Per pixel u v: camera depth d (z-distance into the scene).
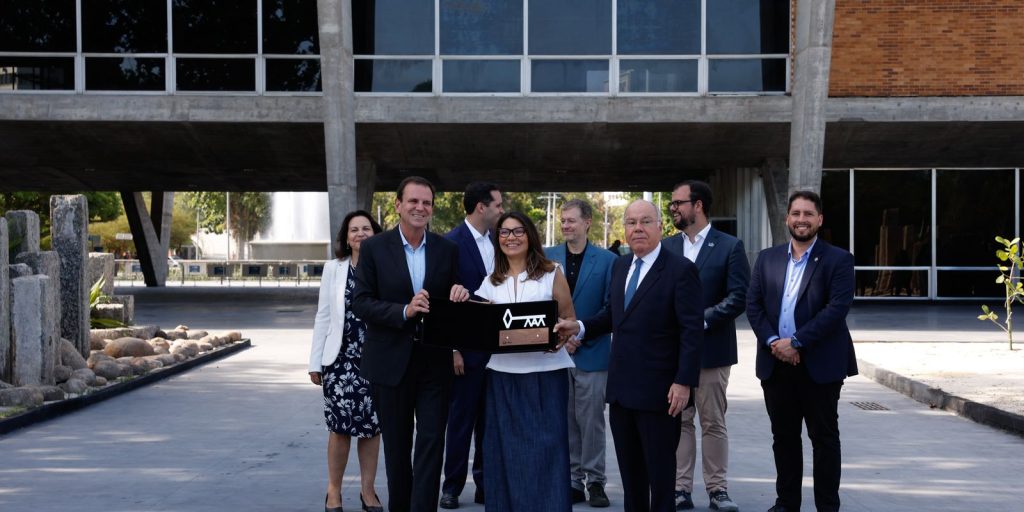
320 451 8.02
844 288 5.85
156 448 8.10
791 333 5.99
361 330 6.13
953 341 16.52
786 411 6.01
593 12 23.86
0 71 23.77
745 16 23.78
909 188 28.23
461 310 5.09
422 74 23.92
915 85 23.86
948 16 23.75
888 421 9.72
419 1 23.91
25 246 12.12
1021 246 27.56
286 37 24.00
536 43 23.91
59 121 23.64
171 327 20.09
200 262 54.31
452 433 6.41
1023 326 19.77
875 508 6.34
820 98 22.50
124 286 44.53
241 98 23.67
